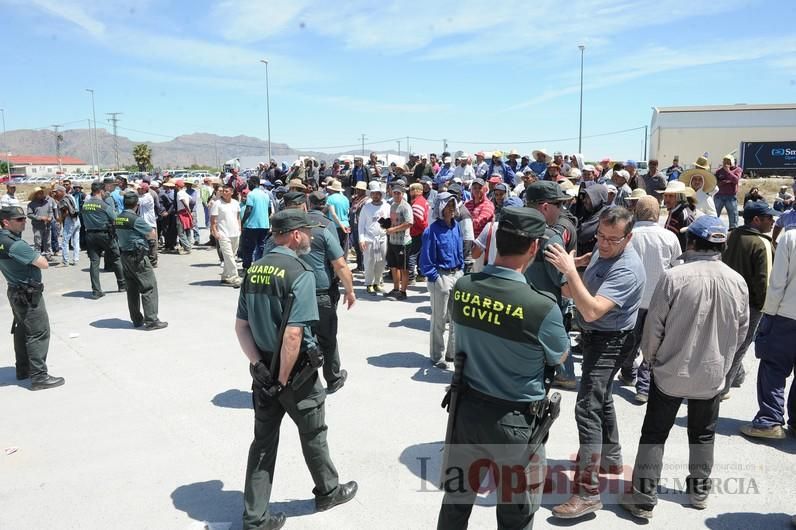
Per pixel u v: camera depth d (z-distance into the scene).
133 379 5.83
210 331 7.54
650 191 10.50
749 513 3.49
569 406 5.07
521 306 2.44
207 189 17.92
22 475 3.99
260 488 3.26
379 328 7.62
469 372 2.63
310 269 3.29
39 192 13.55
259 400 3.22
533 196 3.94
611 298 3.29
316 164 17.47
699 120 33.94
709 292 3.21
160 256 13.98
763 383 4.41
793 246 4.14
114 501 3.66
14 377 5.99
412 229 10.36
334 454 4.22
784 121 32.69
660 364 3.38
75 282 11.16
